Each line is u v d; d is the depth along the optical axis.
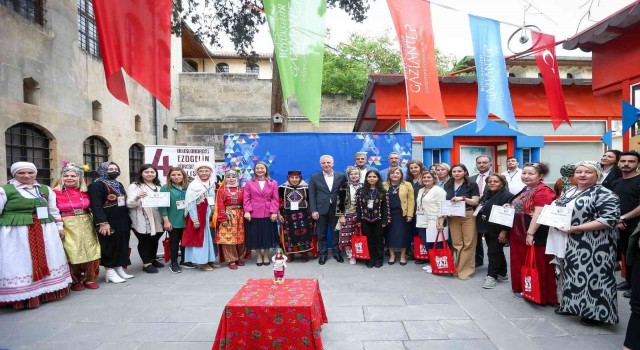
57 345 2.95
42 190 4.05
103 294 4.25
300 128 15.35
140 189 5.03
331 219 5.64
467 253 4.66
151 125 12.48
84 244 4.38
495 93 4.81
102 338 3.06
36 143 7.28
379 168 6.62
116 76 3.45
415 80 4.58
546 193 3.59
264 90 15.52
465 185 4.67
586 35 5.57
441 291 4.14
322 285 4.38
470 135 7.77
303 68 4.18
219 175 7.30
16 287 3.69
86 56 8.80
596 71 6.11
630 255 2.58
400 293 4.07
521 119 7.98
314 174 5.71
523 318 3.35
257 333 2.60
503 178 4.27
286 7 4.15
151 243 5.43
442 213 4.52
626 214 3.91
